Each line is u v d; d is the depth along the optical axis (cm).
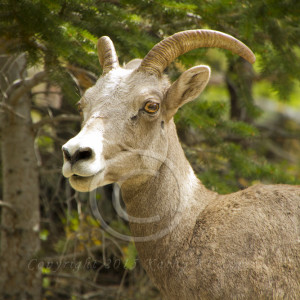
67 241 1947
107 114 1123
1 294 2045
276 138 2933
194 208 1212
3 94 1892
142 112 1146
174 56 1220
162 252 1184
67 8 1507
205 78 1216
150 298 2164
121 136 1118
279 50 1775
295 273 1096
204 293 1123
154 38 1664
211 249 1138
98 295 2242
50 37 1409
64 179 2461
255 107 2041
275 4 1623
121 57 1598
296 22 1759
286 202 1160
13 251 2067
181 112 1717
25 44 1507
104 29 1536
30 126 2069
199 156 2030
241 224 1146
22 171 2083
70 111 2292
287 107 4053
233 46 1221
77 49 1468
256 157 2208
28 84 1823
